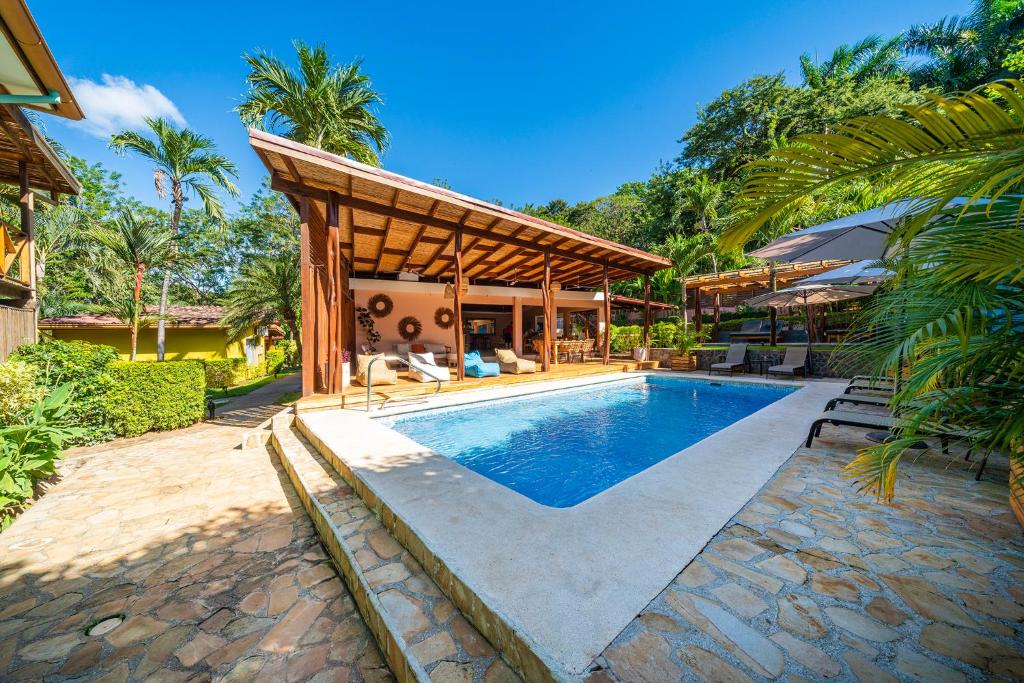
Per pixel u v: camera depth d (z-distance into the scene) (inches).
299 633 79.6
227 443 222.8
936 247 58.1
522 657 59.8
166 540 116.0
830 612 67.7
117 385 230.8
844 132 48.5
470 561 80.8
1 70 162.6
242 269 438.3
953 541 90.2
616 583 74.0
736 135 958.4
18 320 226.2
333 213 253.4
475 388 313.9
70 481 163.3
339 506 121.8
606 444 209.2
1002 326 56.6
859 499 112.9
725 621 65.3
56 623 83.0
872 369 70.3
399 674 66.3
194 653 74.9
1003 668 56.2
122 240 390.6
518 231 343.9
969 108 40.9
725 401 318.0
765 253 204.4
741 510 106.2
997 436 56.6
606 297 456.4
